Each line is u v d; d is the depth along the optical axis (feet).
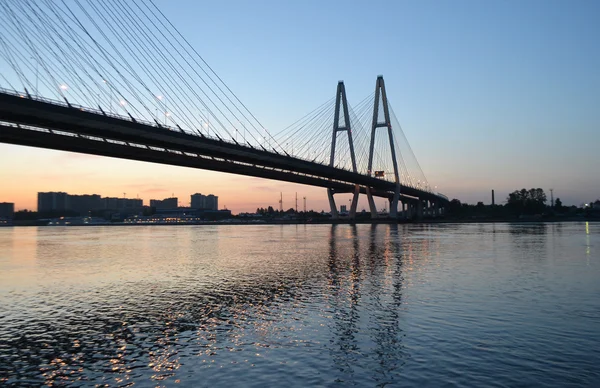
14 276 122.93
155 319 72.69
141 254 188.24
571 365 49.98
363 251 184.65
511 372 48.21
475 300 82.89
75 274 126.11
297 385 45.80
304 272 123.65
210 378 47.93
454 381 46.11
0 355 56.03
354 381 46.57
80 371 50.49
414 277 111.04
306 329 65.16
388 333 62.44
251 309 78.64
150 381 47.52
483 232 333.62
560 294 88.02
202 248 217.77
